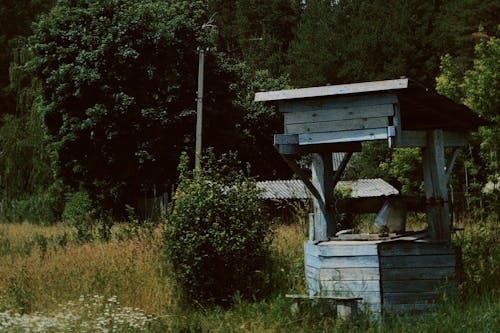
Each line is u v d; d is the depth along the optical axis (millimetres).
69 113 33656
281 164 44156
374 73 54531
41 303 12867
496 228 14211
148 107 33188
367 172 37750
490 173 18859
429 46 52312
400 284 10594
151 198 34500
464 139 12820
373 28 55562
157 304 12438
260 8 73125
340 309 10391
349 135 10797
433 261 10594
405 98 10969
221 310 11867
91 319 10773
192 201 12672
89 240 18984
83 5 35344
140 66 33531
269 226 13375
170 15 36031
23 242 22484
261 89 46469
